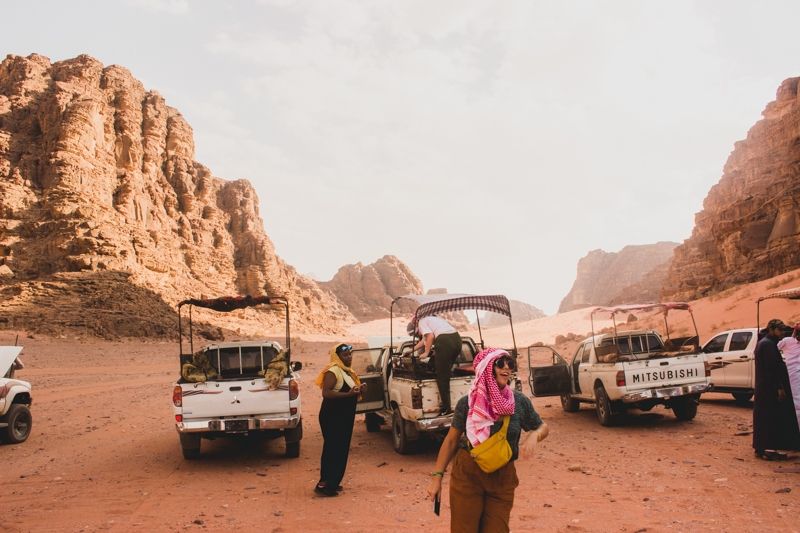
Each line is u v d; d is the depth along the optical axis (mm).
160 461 10023
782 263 57469
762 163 90875
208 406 9516
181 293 81312
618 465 8680
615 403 12359
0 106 85188
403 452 10273
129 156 92750
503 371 4102
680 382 11977
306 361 45344
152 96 112188
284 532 6105
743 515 6062
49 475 9086
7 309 57594
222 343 11695
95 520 6660
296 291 128250
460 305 11078
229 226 126188
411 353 10844
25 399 12609
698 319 39438
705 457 8867
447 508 6832
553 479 8023
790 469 7703
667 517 6129
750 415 12906
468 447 4145
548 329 108562
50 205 73438
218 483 8398
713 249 90875
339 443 7648
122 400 20062
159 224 96062
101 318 59938
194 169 116812
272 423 9570
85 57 98750
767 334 8719
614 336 12523
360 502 7203
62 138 80688
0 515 6895
